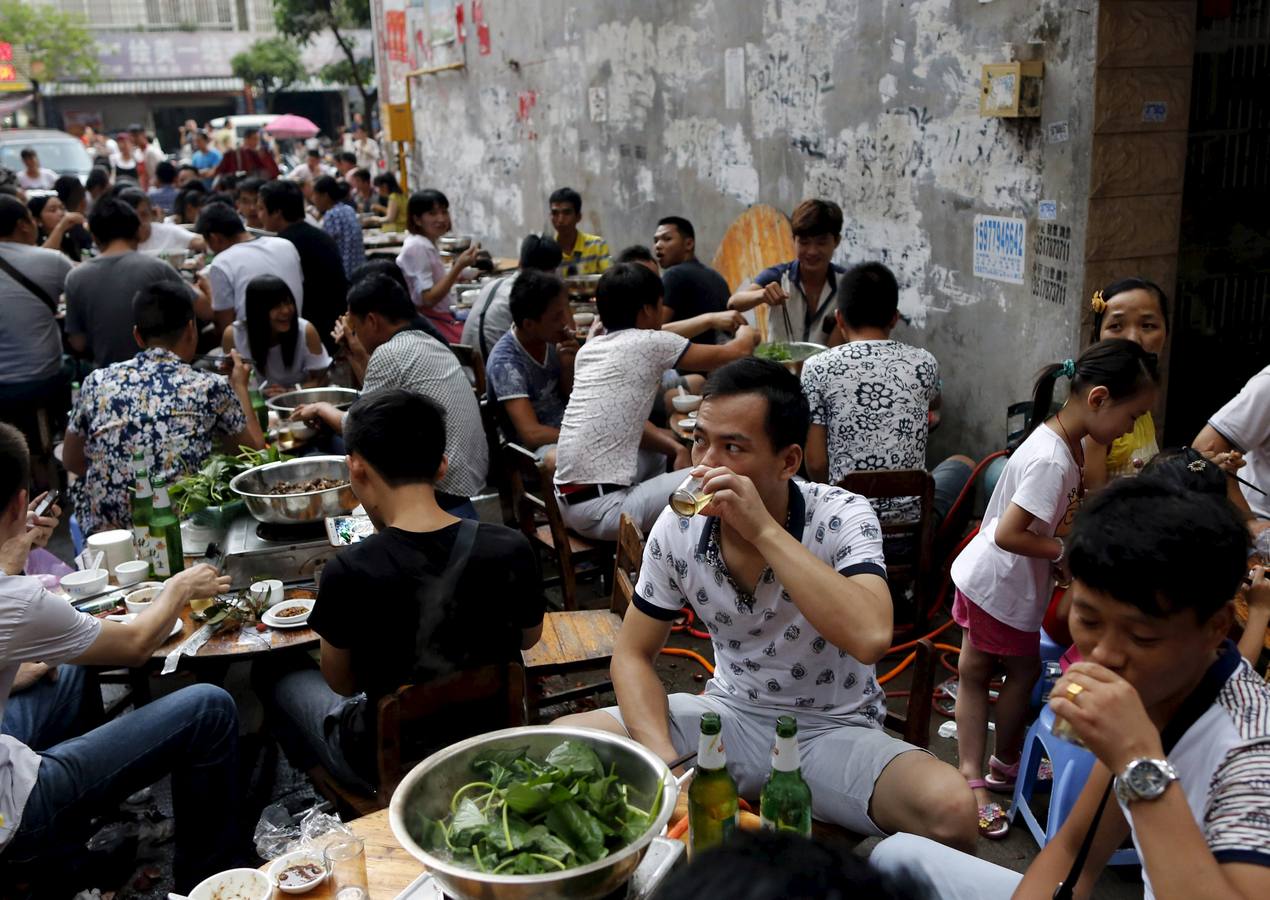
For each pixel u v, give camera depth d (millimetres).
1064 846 1784
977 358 5207
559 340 4965
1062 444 3025
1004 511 3150
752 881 846
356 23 26219
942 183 5293
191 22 49219
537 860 1647
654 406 5465
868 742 2369
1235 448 3381
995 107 4680
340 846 1980
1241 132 4648
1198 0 4387
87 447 3949
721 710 2533
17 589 2541
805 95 6363
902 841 2061
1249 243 4832
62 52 42219
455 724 2674
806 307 5734
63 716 3191
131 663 2783
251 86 42188
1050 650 3389
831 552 2408
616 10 8773
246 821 3367
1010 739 3289
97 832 3357
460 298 8398
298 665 3281
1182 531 1401
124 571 3371
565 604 4344
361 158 22578
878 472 3934
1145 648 1449
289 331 5461
